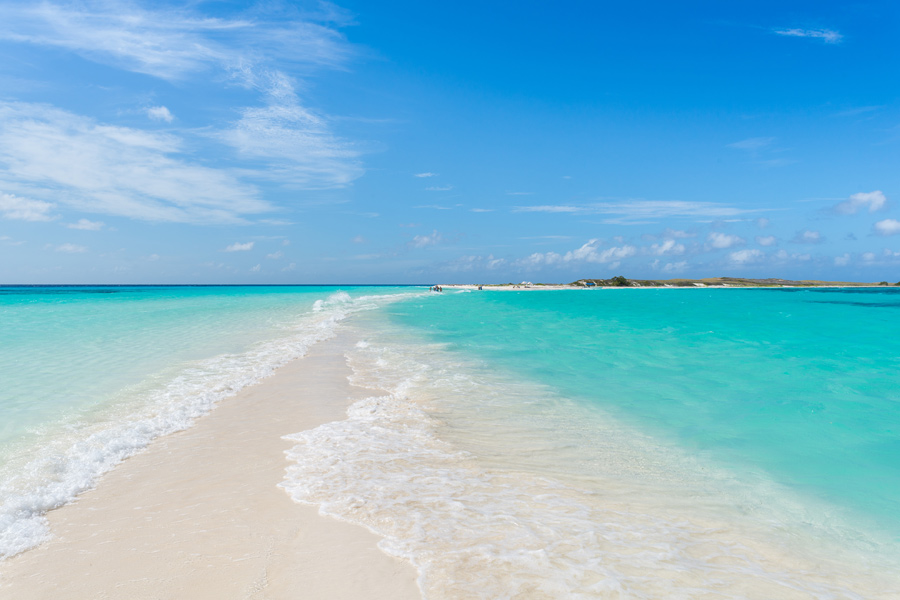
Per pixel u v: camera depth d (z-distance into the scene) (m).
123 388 9.12
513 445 6.46
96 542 3.97
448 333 19.19
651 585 3.51
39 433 6.54
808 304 43.41
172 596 3.27
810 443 6.61
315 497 4.78
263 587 3.36
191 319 24.38
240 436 6.64
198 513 4.45
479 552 3.85
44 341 15.22
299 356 13.26
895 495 5.12
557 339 17.23
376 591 3.32
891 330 20.20
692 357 13.37
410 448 6.25
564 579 3.53
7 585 3.39
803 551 4.09
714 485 5.34
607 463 5.90
